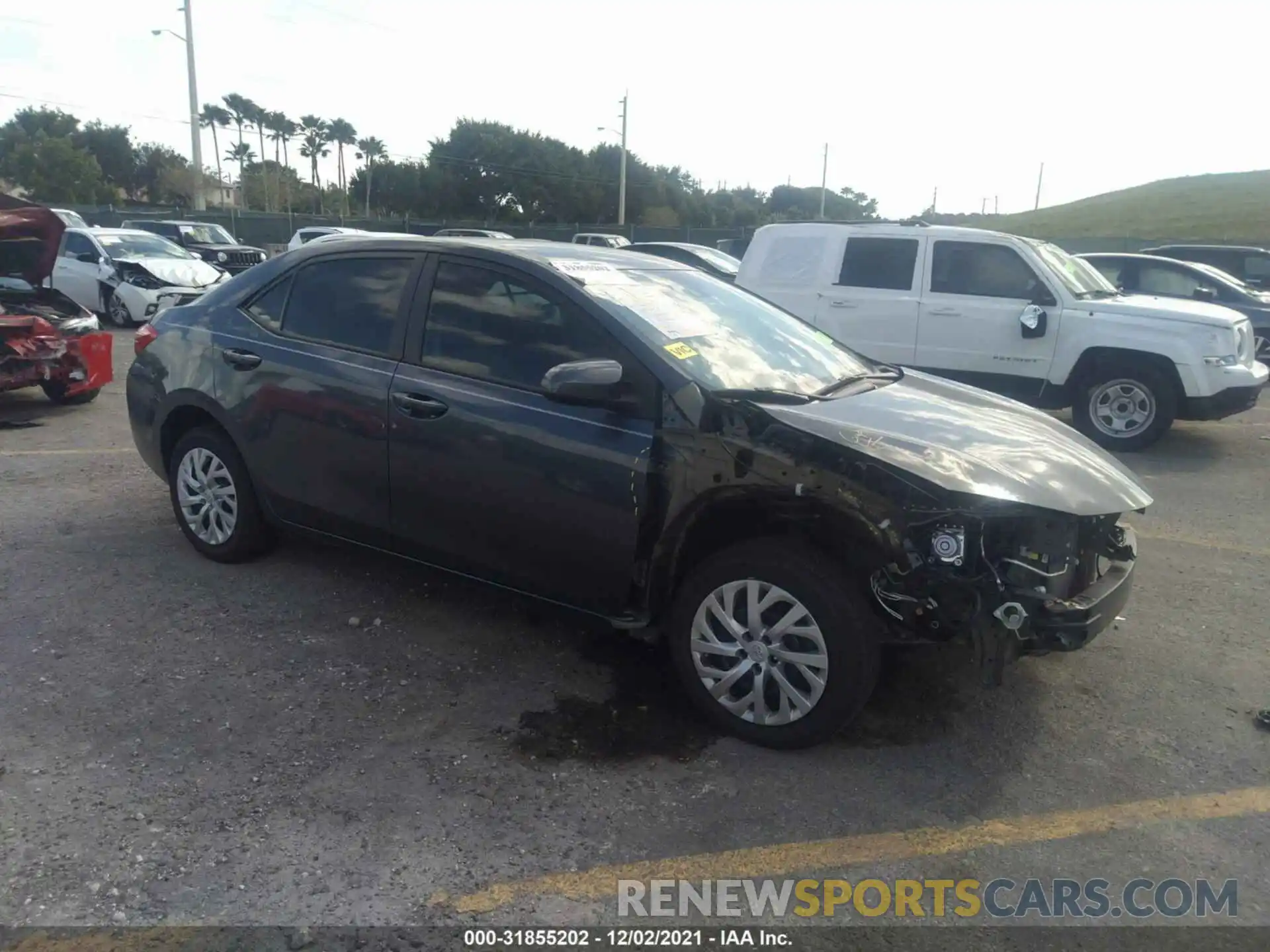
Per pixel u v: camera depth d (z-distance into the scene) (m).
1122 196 83.44
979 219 78.94
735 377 4.04
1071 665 4.51
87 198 58.25
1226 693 4.28
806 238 10.26
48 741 3.64
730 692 3.80
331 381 4.60
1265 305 13.43
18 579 5.12
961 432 3.89
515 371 4.15
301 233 25.92
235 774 3.47
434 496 4.31
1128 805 3.46
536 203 69.62
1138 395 9.03
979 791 3.52
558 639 4.60
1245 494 7.63
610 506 3.85
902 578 3.43
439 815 3.28
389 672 4.25
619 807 3.36
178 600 4.92
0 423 8.93
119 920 2.78
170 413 5.35
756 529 3.80
